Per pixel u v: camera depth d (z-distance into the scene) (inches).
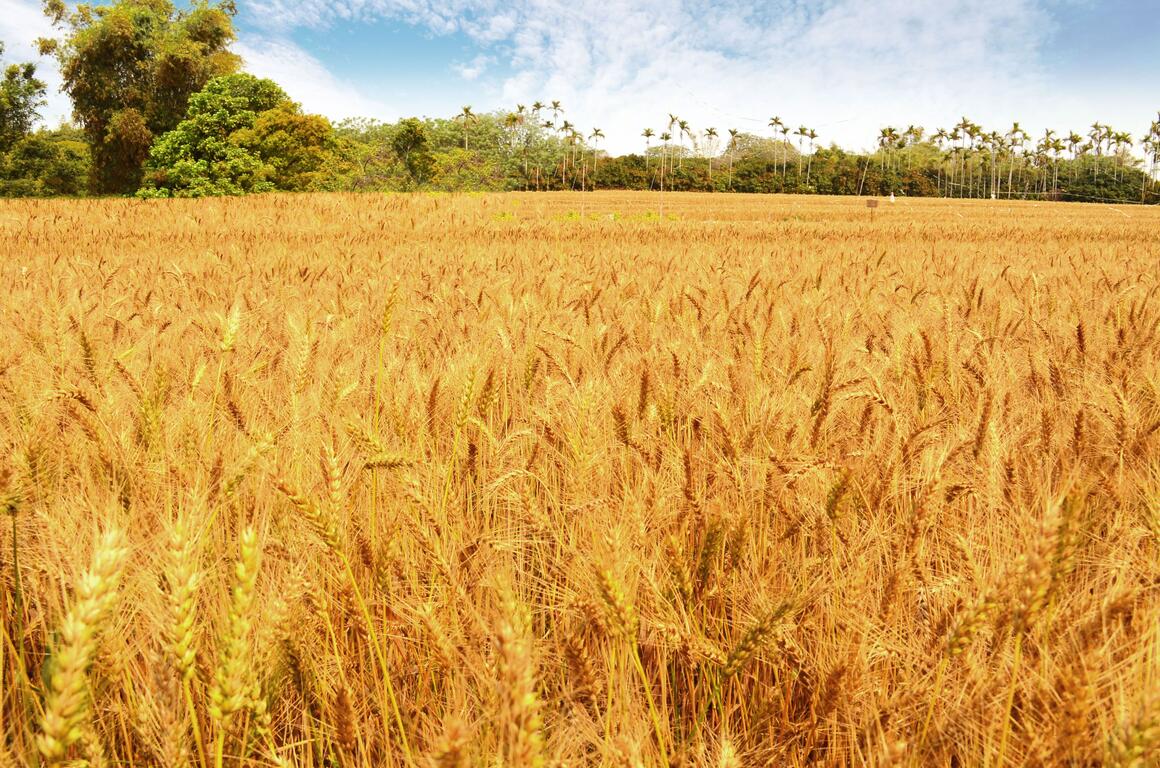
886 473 96.1
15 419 107.6
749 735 74.2
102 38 2420.0
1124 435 105.7
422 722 73.4
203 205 1387.8
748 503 99.3
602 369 152.8
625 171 5516.7
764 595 83.6
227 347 116.7
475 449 113.0
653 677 82.7
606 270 383.9
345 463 102.0
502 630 43.7
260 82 2304.4
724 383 141.6
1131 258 550.0
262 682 69.1
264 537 82.1
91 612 44.1
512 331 187.6
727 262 463.5
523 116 5659.5
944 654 59.7
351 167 2640.3
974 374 144.6
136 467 97.7
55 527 75.9
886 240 925.2
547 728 67.7
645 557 89.7
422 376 150.1
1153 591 71.4
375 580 82.5
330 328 206.5
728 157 6181.1
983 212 2731.3
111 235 829.2
